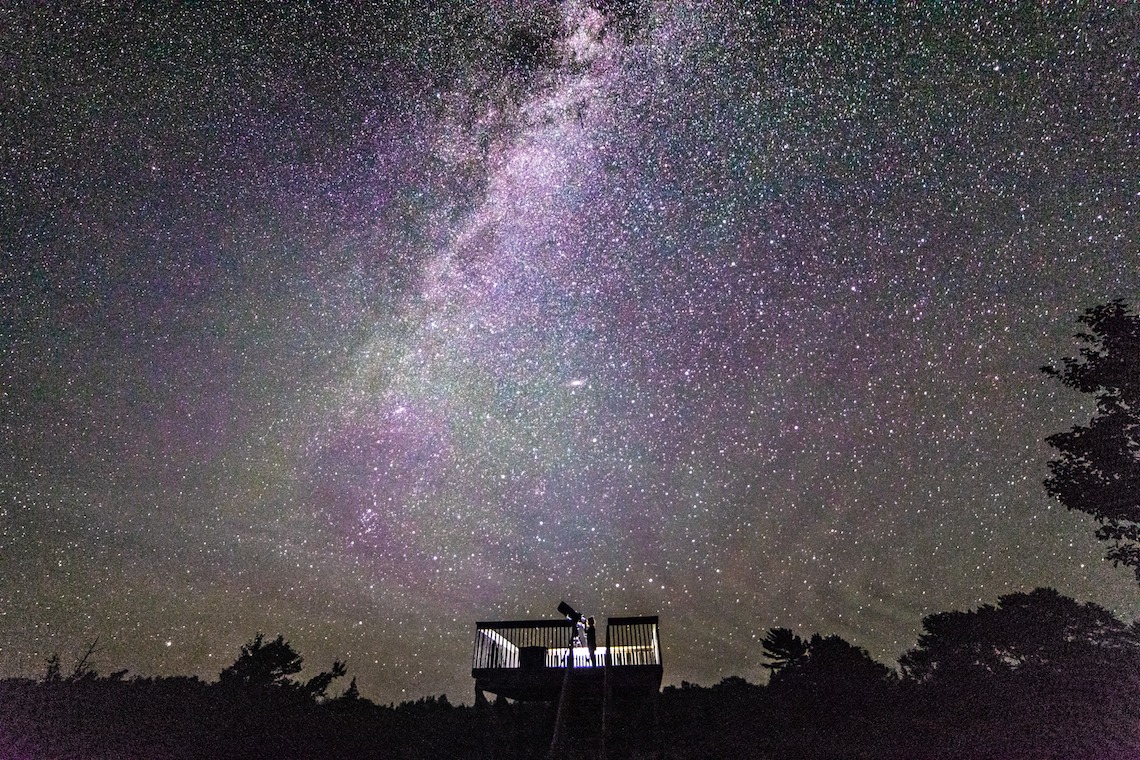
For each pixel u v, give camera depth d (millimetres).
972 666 12258
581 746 10883
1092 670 11438
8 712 12188
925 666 12703
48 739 11656
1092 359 11227
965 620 13180
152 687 13789
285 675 14922
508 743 11500
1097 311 11344
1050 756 9578
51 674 13867
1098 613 12594
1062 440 11430
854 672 12961
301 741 12016
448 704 13867
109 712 12625
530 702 12336
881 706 11547
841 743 10453
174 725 12430
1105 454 10930
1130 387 10828
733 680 13727
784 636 14211
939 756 9859
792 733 10883
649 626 12164
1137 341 10852
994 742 10047
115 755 11352
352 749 11711
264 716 12906
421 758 11344
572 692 11750
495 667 12047
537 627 12414
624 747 10805
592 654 12016
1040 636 12422
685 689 13250
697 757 10344
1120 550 10945
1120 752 9516
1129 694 10719
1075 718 10445
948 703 11328
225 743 11906
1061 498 11328
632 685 11680
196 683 14195
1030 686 11375
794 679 12891
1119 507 10758
